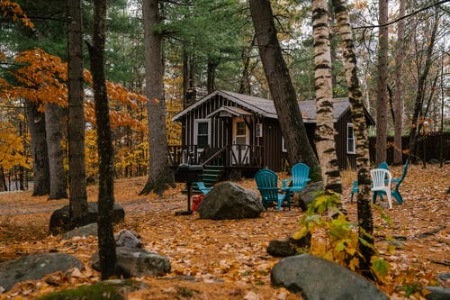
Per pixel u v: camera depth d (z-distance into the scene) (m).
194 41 19.39
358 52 25.12
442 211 9.22
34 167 21.98
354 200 11.80
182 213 10.91
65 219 8.69
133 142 38.12
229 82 37.72
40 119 21.78
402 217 8.82
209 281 4.03
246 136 22.30
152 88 18.78
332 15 22.62
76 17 7.71
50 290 3.68
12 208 16.55
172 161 21.72
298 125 12.77
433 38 19.55
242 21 19.52
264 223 8.65
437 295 3.77
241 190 9.59
